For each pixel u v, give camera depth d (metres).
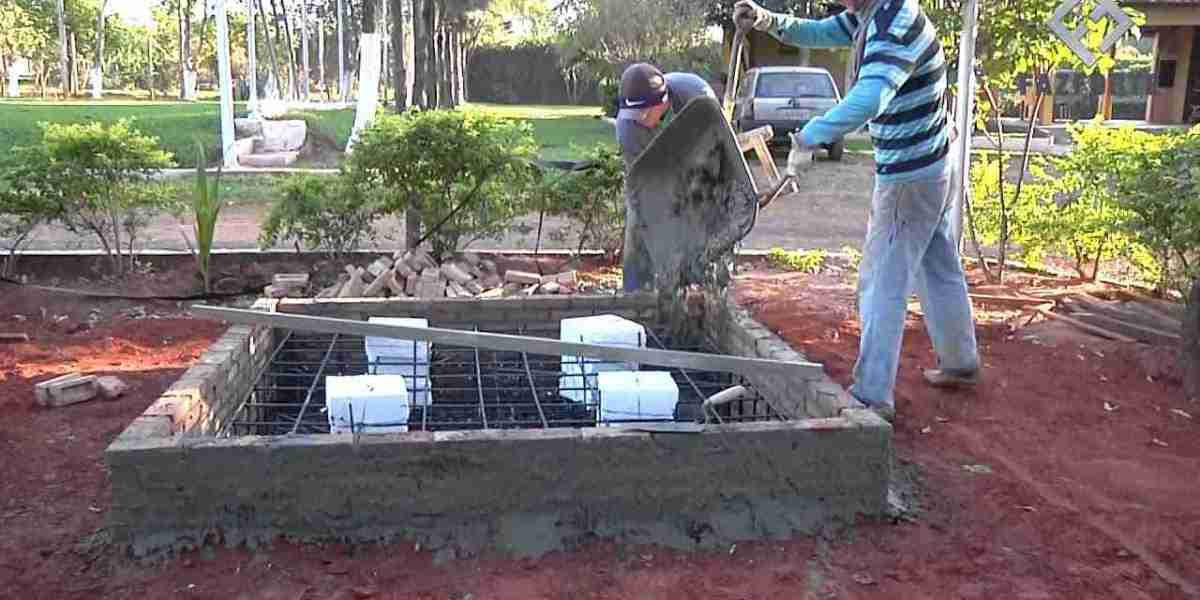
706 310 5.67
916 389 5.46
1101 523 3.91
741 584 3.36
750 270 9.06
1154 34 25.36
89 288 7.88
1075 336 6.62
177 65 66.06
